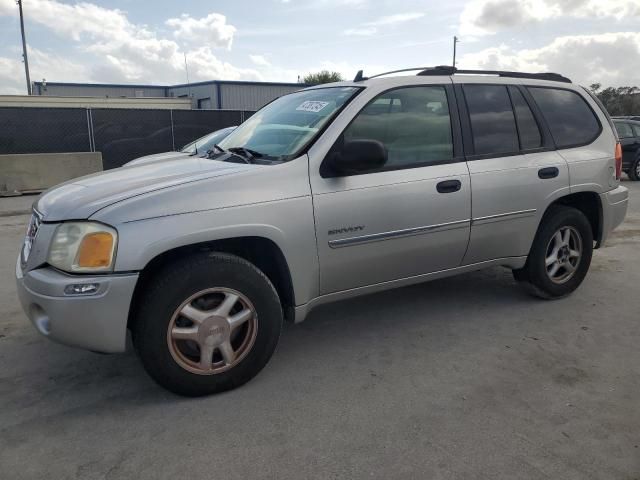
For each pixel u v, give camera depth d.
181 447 2.73
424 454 2.66
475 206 4.01
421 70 4.12
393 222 3.65
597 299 4.84
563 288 4.73
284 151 3.52
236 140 4.13
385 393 3.24
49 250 2.94
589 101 4.91
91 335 2.86
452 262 4.10
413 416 2.99
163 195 2.98
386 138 3.71
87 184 3.36
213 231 3.02
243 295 3.19
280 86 35.56
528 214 4.32
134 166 3.91
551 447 2.71
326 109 3.72
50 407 3.12
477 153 4.09
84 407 3.12
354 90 3.79
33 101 26.11
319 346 3.91
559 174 4.45
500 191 4.12
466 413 3.02
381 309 4.61
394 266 3.80
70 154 13.20
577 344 3.91
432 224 3.83
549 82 4.69
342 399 3.18
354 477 2.50
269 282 3.29
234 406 3.11
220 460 2.63
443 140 3.95
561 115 4.66
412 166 3.76
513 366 3.58
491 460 2.61
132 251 2.84
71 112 16.28
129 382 3.40
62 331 2.86
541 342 3.95
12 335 4.12
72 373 3.52
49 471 2.55
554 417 2.97
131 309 3.09
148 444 2.76
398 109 3.79
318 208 3.37
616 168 4.90
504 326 4.24
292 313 3.48
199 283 3.04
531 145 4.39
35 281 2.91
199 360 3.18
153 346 2.99
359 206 3.51
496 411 3.04
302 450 2.70
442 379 3.41
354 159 3.29
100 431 2.87
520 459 2.62
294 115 3.92
